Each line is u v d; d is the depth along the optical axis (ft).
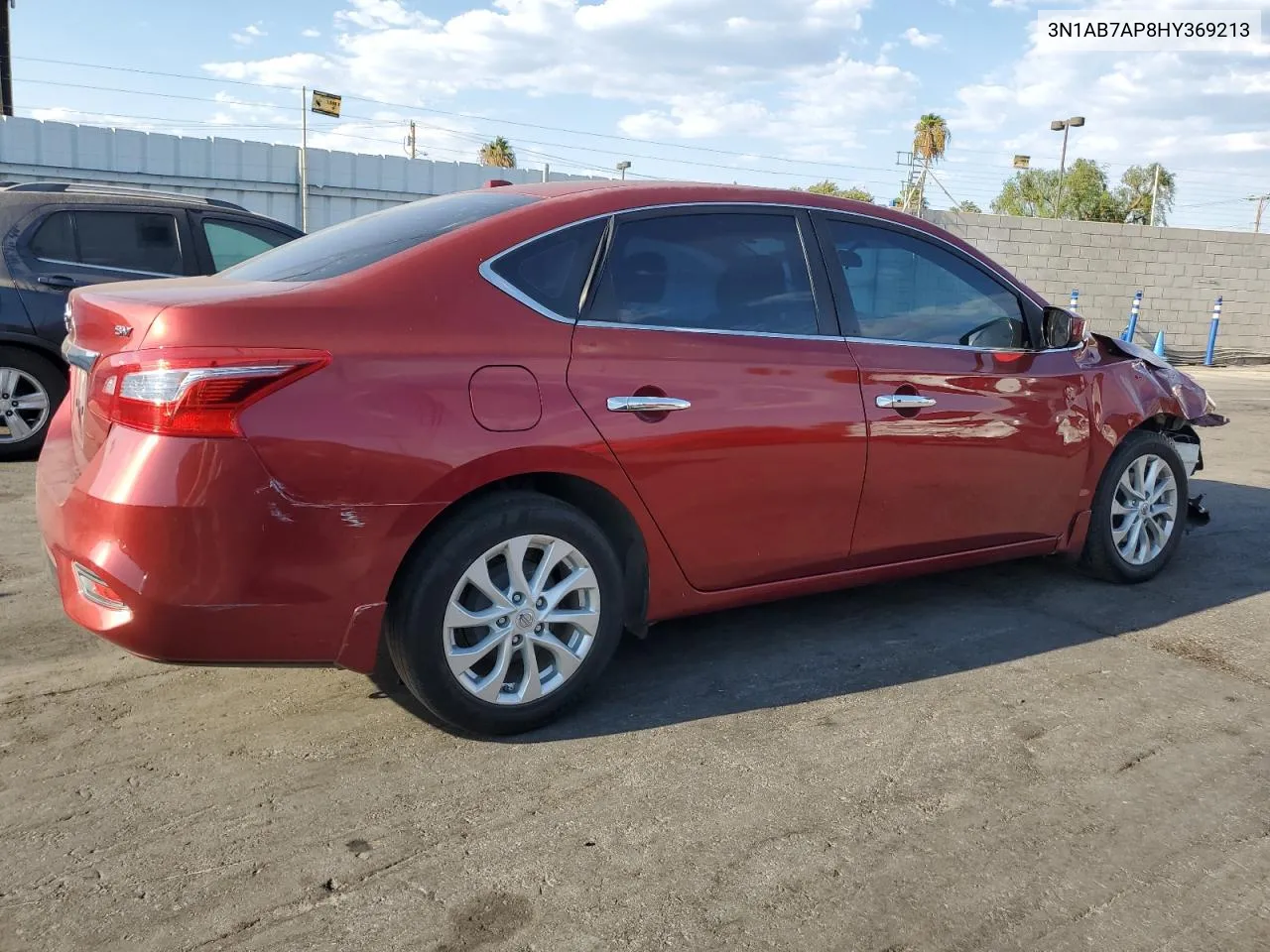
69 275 21.72
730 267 11.59
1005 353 13.60
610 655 10.84
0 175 47.21
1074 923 7.75
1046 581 15.92
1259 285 68.28
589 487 10.43
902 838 8.77
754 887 8.05
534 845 8.53
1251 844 8.86
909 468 12.57
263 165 52.80
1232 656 13.06
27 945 7.16
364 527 9.07
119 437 8.76
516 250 10.30
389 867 8.18
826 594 15.10
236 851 8.32
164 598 8.57
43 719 10.48
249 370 8.58
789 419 11.43
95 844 8.36
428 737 10.34
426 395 9.30
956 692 11.76
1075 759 10.26
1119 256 65.67
